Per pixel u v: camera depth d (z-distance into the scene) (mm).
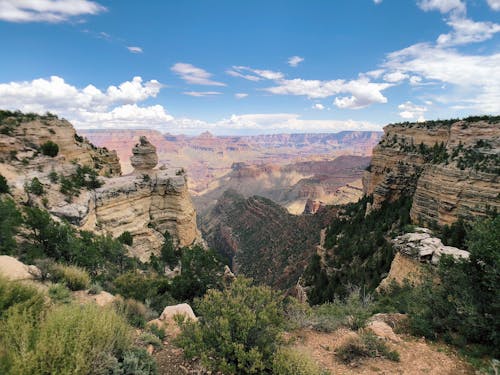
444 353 9141
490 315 9289
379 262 36281
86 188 48500
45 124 51500
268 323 7676
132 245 49938
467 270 10844
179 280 25953
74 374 4527
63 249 21703
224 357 6910
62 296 10891
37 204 35062
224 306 8070
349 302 13500
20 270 12750
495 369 7324
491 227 10672
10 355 4539
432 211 35500
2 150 41781
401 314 12508
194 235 67812
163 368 7285
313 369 6773
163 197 61188
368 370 8031
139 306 11984
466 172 31781
